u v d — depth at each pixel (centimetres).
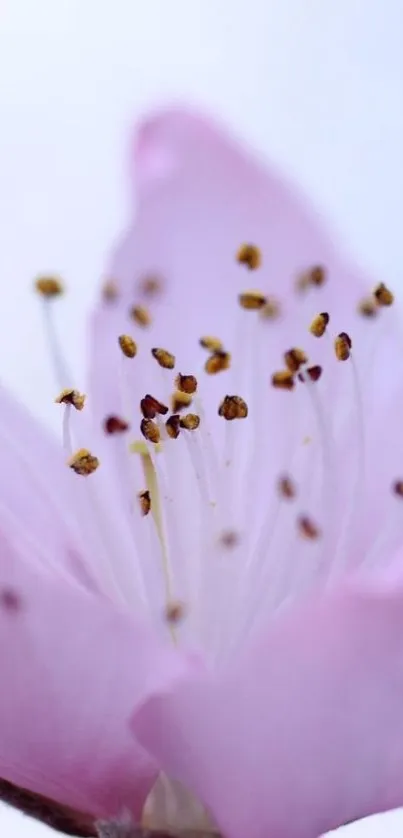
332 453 9
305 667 8
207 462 9
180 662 9
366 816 9
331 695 8
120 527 9
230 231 10
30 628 9
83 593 9
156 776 9
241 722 8
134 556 9
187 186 10
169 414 10
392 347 10
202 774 8
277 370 10
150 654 9
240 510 9
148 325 10
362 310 10
